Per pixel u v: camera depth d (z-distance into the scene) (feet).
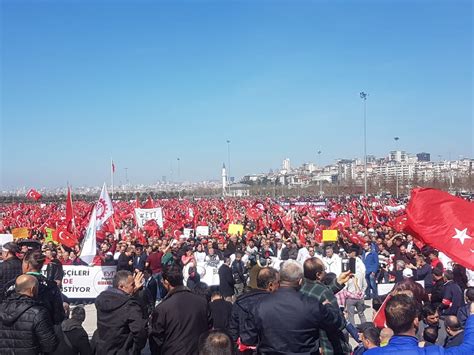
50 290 13.35
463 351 8.52
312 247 33.47
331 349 10.64
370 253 32.45
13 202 222.07
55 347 11.57
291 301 10.34
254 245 40.63
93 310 31.45
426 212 18.25
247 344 10.98
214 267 33.96
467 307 15.37
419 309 11.69
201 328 12.80
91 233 33.40
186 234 56.59
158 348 12.78
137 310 12.67
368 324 13.33
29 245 19.26
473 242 17.49
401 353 8.36
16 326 11.29
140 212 59.06
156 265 29.96
